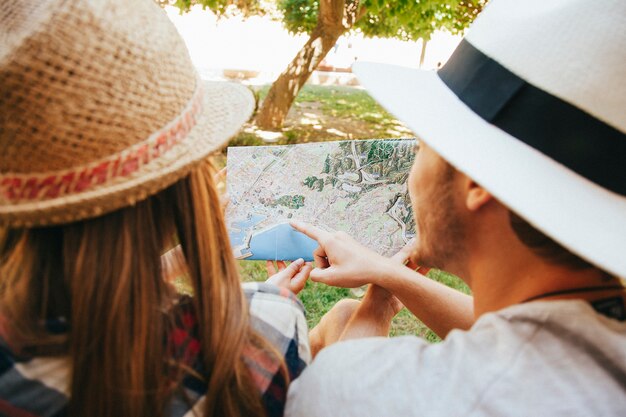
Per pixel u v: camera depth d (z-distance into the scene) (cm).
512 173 63
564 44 62
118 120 57
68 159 56
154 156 61
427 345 66
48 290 64
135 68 58
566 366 56
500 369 57
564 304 59
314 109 791
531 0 69
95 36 55
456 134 69
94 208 58
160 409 67
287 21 762
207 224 72
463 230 75
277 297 84
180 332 71
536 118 64
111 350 62
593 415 53
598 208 61
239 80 959
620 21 59
